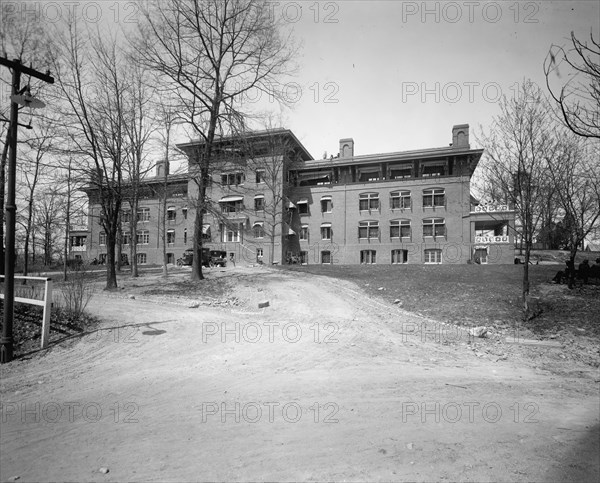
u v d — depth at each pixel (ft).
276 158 120.16
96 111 60.54
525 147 34.71
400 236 138.82
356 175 148.66
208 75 63.93
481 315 36.78
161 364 22.39
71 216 70.54
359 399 16.46
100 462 11.07
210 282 61.41
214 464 10.83
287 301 46.50
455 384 18.69
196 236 65.51
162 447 11.98
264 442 12.26
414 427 13.42
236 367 21.74
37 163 55.88
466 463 10.82
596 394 17.33
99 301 44.78
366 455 11.32
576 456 11.27
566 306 38.01
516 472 10.33
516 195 35.78
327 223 147.74
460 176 132.98
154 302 46.19
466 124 135.33
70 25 56.90
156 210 167.32
